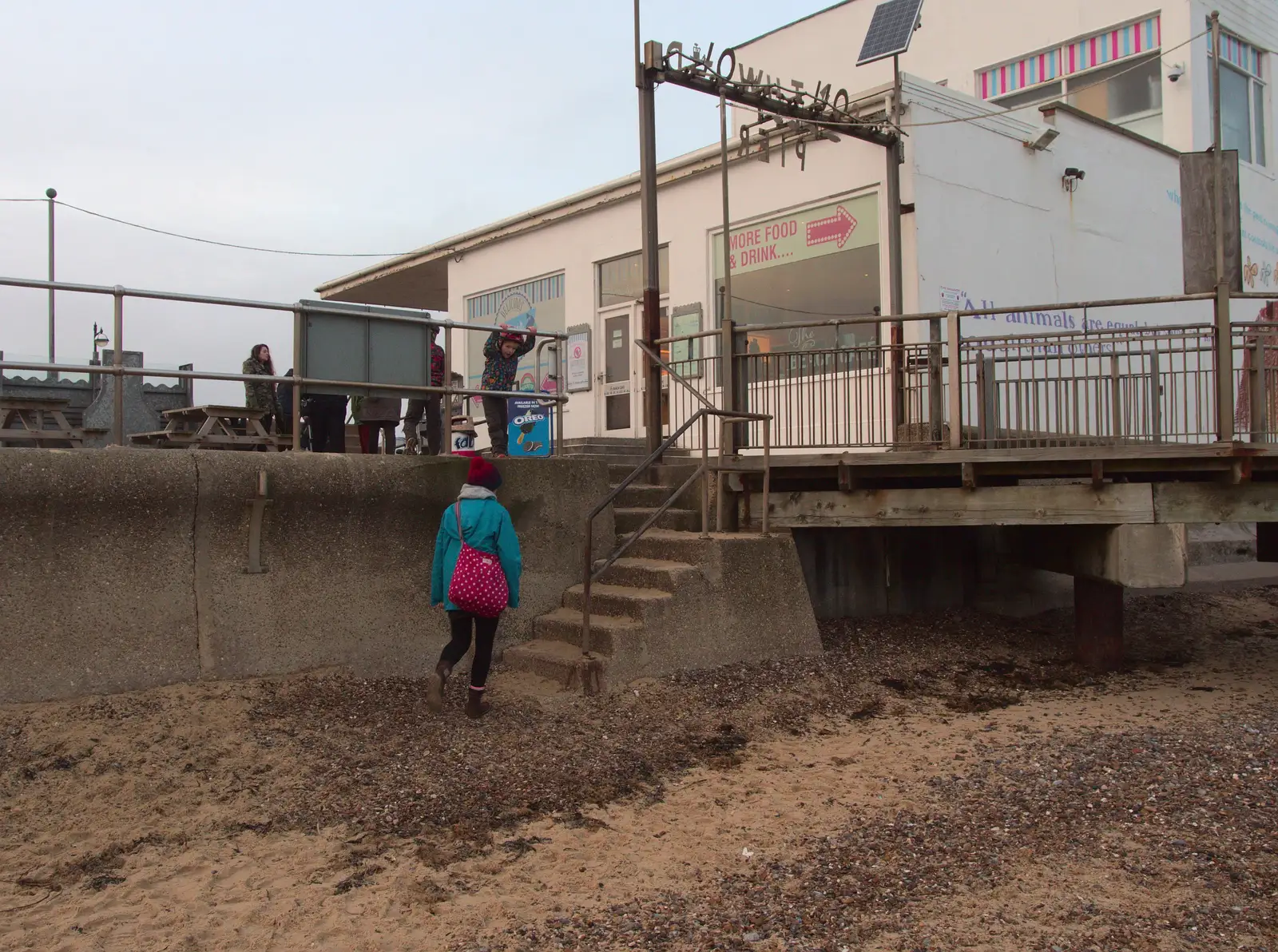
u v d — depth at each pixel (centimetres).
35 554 535
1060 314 1109
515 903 401
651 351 878
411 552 670
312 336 666
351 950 364
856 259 1005
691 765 566
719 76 871
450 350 726
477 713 595
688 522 840
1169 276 1298
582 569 757
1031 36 1532
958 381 761
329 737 554
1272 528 855
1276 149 1592
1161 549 745
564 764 548
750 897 405
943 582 1022
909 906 393
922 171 962
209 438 675
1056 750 589
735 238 1124
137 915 384
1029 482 809
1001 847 446
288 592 616
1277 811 468
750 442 1019
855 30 1405
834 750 601
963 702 721
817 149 1039
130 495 559
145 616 566
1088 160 1164
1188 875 409
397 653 659
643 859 445
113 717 532
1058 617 1051
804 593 782
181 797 480
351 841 454
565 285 1339
